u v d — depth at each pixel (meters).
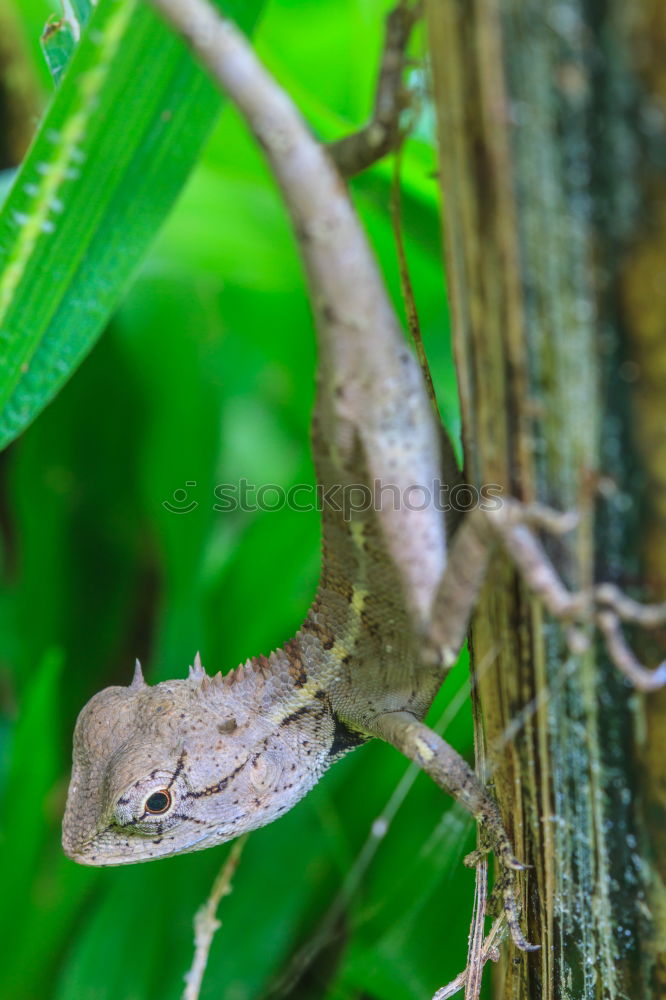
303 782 0.35
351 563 0.34
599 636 0.32
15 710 0.41
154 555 0.42
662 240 0.31
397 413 0.33
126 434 0.41
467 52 0.31
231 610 0.39
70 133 0.33
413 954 0.37
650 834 0.32
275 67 0.35
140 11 0.33
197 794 0.35
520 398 0.31
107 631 0.42
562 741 0.32
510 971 0.34
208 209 0.40
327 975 0.39
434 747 0.34
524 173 0.31
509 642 0.32
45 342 0.33
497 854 0.33
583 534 0.31
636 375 0.31
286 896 0.38
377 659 0.35
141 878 0.38
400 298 0.39
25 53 0.40
